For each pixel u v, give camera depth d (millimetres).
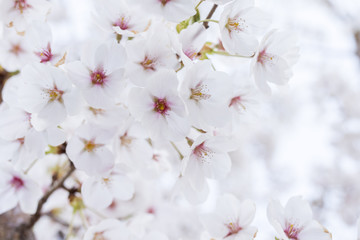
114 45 483
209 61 481
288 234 500
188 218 1017
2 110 510
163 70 474
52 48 511
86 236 530
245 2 517
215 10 508
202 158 512
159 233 550
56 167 572
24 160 511
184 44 490
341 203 1370
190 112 480
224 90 494
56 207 645
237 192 1422
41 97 487
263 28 528
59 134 490
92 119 495
